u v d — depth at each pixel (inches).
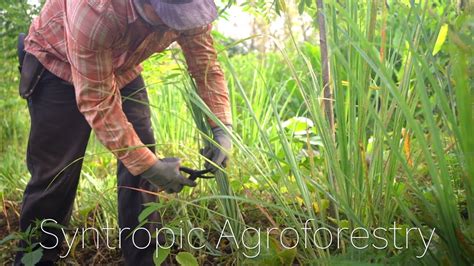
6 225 122.6
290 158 78.4
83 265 101.2
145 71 129.0
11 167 160.7
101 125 76.5
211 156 87.6
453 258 60.9
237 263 85.2
